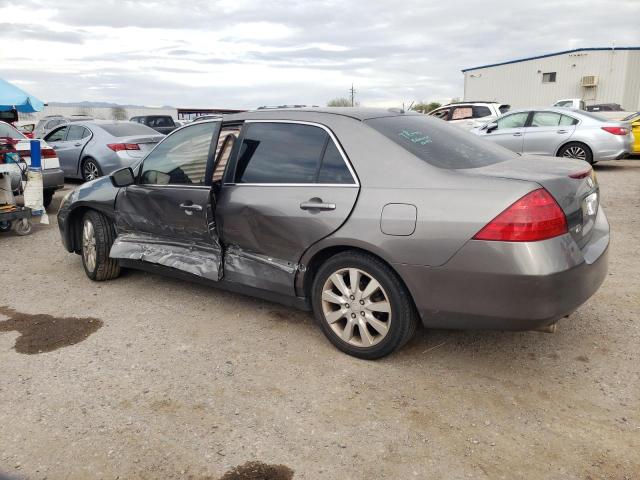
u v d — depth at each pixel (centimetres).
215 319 422
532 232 280
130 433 279
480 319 298
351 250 338
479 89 3831
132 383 328
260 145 386
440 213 298
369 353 344
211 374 337
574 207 304
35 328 411
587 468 248
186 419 290
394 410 296
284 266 371
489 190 292
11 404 306
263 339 385
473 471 248
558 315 289
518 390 313
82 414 296
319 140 359
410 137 346
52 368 347
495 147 394
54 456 262
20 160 714
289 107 403
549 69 3469
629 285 473
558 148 1170
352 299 343
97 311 443
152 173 452
